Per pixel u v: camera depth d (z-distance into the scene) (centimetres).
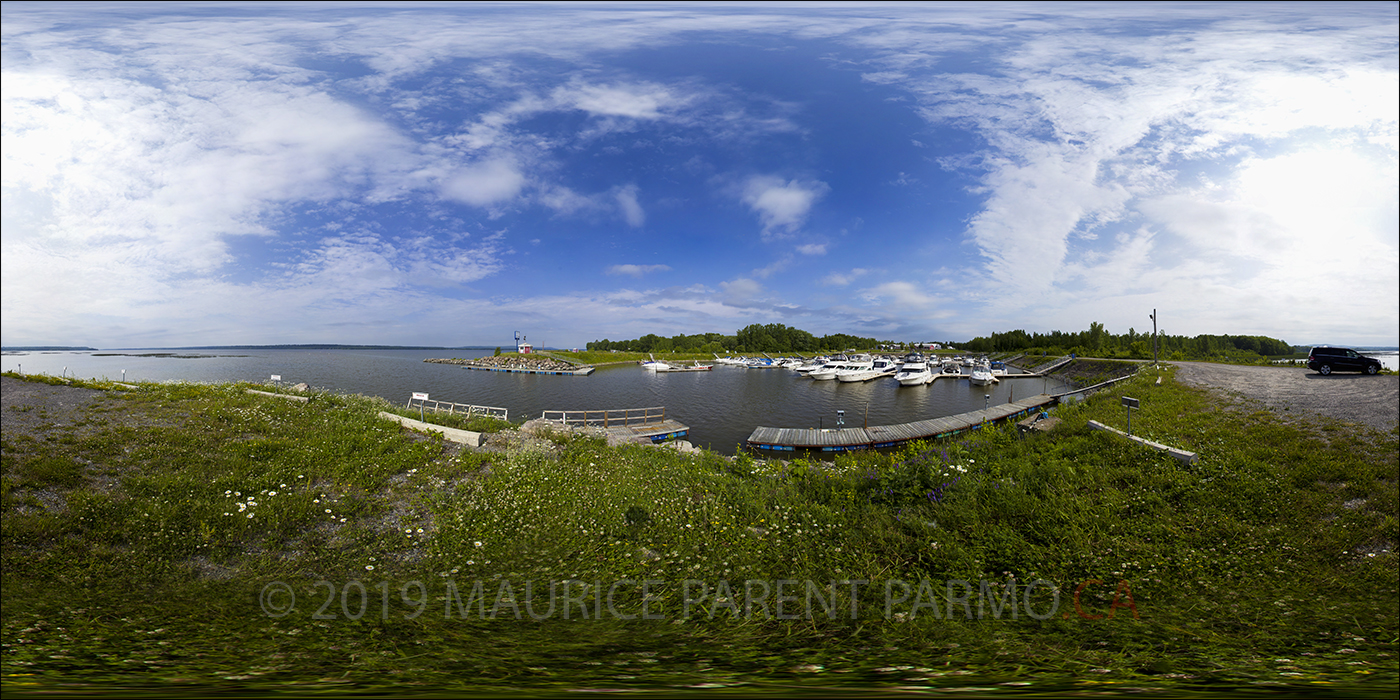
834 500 1101
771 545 859
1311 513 919
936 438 2764
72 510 938
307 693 421
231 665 493
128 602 676
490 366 11538
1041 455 1398
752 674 466
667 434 2850
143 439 1390
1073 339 13012
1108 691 423
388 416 1952
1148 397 2308
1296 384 2389
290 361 14462
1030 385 7069
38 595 689
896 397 5619
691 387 7038
